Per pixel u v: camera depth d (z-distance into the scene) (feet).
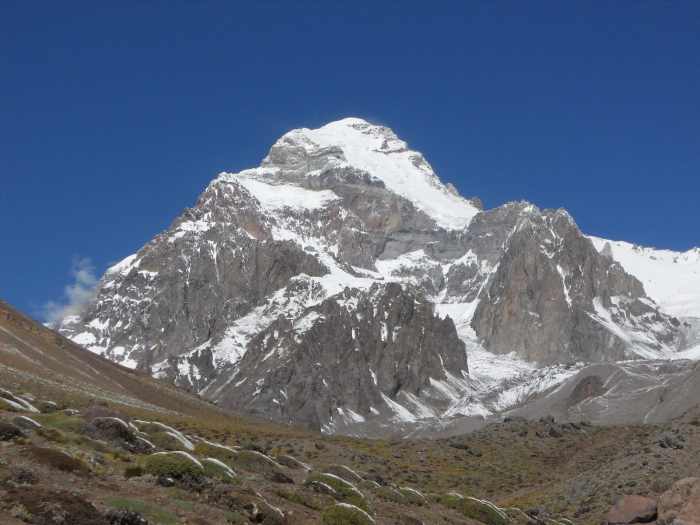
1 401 160.15
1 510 101.86
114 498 116.67
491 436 431.84
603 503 269.85
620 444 385.09
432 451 393.91
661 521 201.57
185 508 121.60
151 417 336.70
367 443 402.72
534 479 354.54
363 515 142.61
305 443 334.03
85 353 551.59
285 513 139.33
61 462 126.11
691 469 279.69
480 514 205.16
